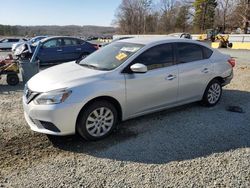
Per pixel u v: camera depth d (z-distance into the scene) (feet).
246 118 18.11
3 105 21.15
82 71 15.49
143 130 15.98
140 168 12.01
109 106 14.84
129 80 15.33
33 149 13.71
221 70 20.40
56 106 13.34
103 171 11.77
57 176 11.41
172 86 17.34
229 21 206.18
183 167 12.09
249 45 89.51
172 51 17.67
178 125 16.74
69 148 13.85
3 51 95.30
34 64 29.01
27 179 11.21
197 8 250.37
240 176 11.42
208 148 13.83
